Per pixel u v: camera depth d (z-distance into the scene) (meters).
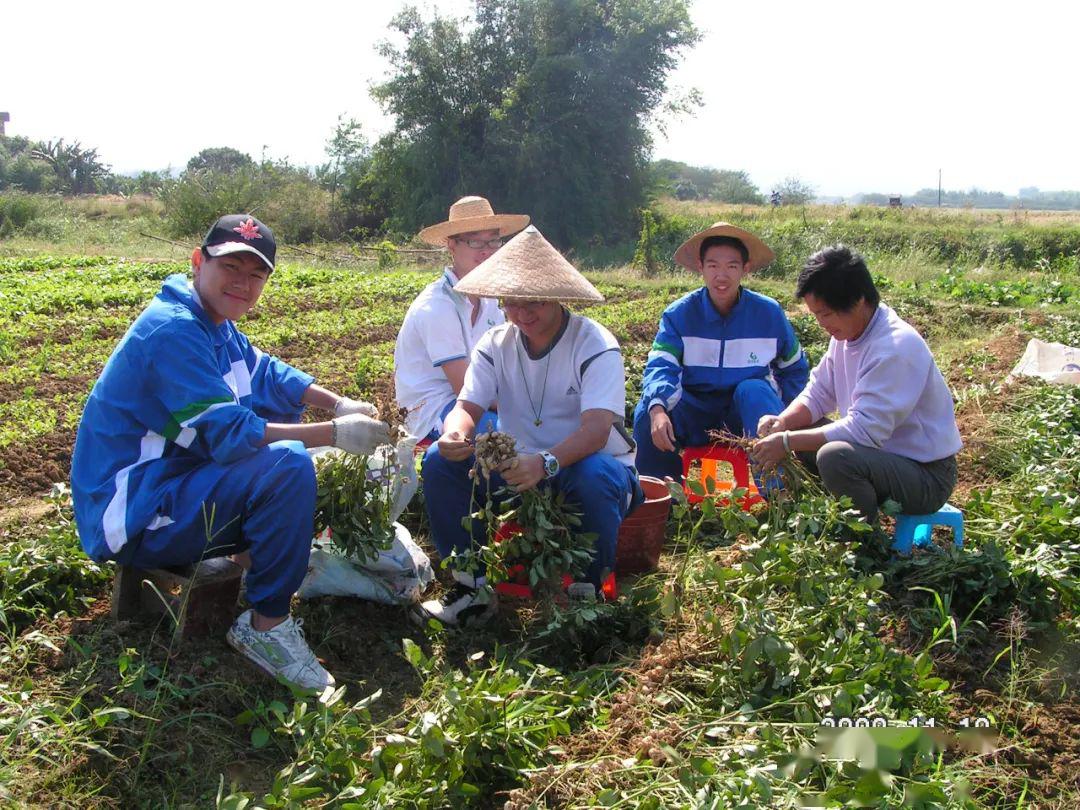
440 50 33.62
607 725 3.37
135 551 3.74
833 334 4.73
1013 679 3.69
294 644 3.68
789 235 24.61
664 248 28.94
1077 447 6.32
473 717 3.10
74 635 3.82
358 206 35.72
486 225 5.31
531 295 4.04
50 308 13.08
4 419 7.83
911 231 26.59
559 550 4.02
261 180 34.94
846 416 4.63
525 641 4.09
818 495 4.76
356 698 3.71
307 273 17.72
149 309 3.77
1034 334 11.36
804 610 3.73
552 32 33.34
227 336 4.15
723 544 5.16
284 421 4.53
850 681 3.39
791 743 3.14
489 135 32.72
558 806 2.93
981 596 4.24
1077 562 4.37
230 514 3.62
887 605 4.17
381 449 4.29
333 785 3.02
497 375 4.51
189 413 3.60
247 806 2.90
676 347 5.72
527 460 3.96
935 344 12.48
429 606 4.34
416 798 2.94
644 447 5.64
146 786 3.12
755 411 5.39
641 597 4.08
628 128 33.16
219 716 3.42
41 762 3.10
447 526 4.39
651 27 32.59
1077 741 3.39
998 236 26.12
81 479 3.79
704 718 3.34
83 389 8.99
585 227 33.06
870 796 2.87
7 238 29.42
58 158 59.22
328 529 4.23
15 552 4.18
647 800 2.79
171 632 3.81
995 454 6.38
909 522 4.79
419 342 5.41
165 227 32.56
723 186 70.81
